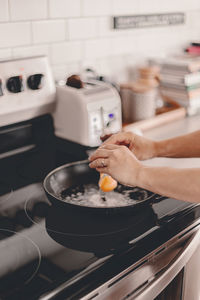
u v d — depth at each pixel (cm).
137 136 113
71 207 89
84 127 134
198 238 99
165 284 89
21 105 129
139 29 202
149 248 85
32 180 116
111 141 112
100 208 87
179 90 198
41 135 142
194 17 233
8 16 143
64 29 167
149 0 201
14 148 135
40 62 134
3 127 131
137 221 90
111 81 175
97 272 73
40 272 71
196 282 106
